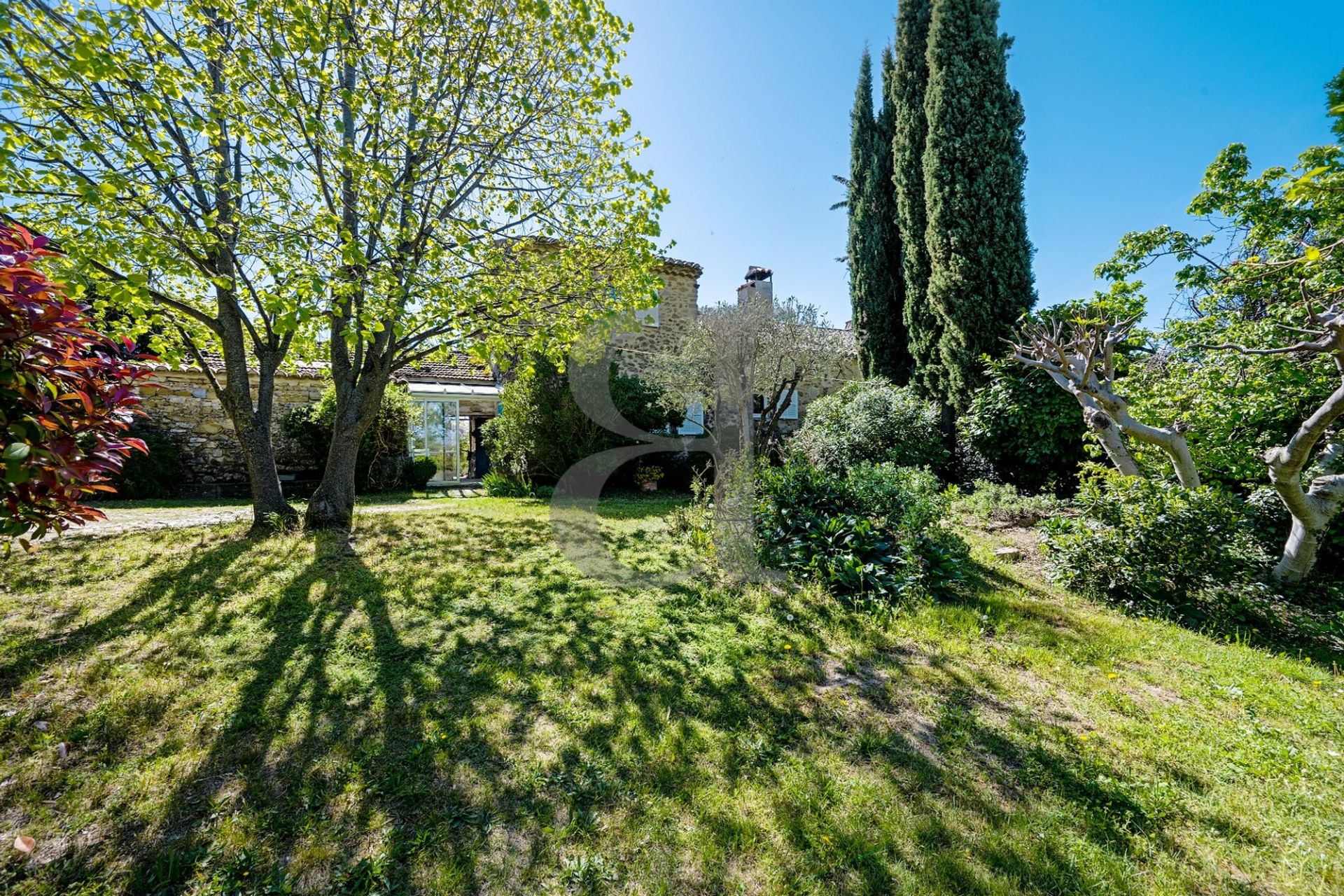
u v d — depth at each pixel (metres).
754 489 5.48
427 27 5.33
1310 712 2.78
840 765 2.28
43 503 1.89
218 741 2.28
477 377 15.03
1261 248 6.10
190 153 4.67
